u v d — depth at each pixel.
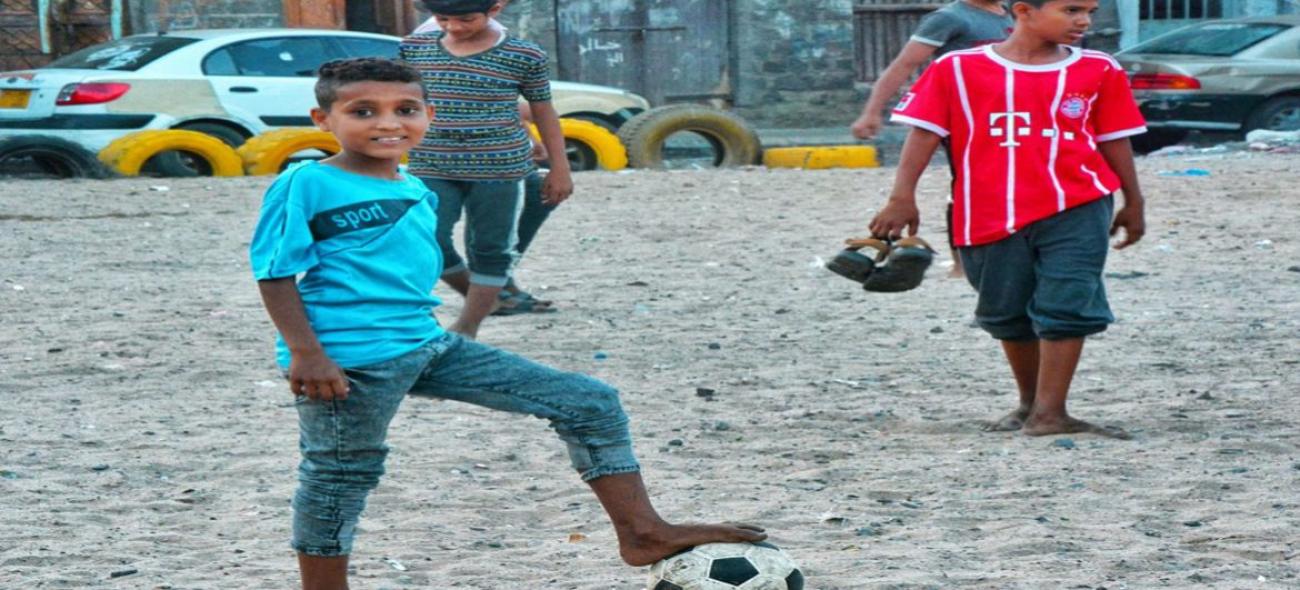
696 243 12.76
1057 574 4.59
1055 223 6.21
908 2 25.98
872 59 26.06
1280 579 4.53
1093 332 6.36
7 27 23.84
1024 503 5.41
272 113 17.59
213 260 12.02
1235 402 6.99
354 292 3.83
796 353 8.41
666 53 25.25
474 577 4.66
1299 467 5.82
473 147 8.33
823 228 13.43
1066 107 6.13
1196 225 13.10
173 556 4.91
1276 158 18.05
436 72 8.31
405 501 5.57
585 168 18.34
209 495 5.69
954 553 4.83
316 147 17.20
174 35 17.84
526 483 5.84
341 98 3.83
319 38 18.19
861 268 6.16
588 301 10.20
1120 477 5.72
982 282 6.46
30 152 16.44
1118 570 4.63
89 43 24.03
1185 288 10.30
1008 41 6.27
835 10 25.28
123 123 16.84
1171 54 20.78
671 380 7.75
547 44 24.69
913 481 5.76
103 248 12.48
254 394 7.51
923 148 6.25
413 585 4.58
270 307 3.76
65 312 9.77
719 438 6.53
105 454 6.29
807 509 5.42
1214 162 17.70
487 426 6.80
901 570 4.64
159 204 14.70
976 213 6.32
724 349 8.55
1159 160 18.14
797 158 19.00
